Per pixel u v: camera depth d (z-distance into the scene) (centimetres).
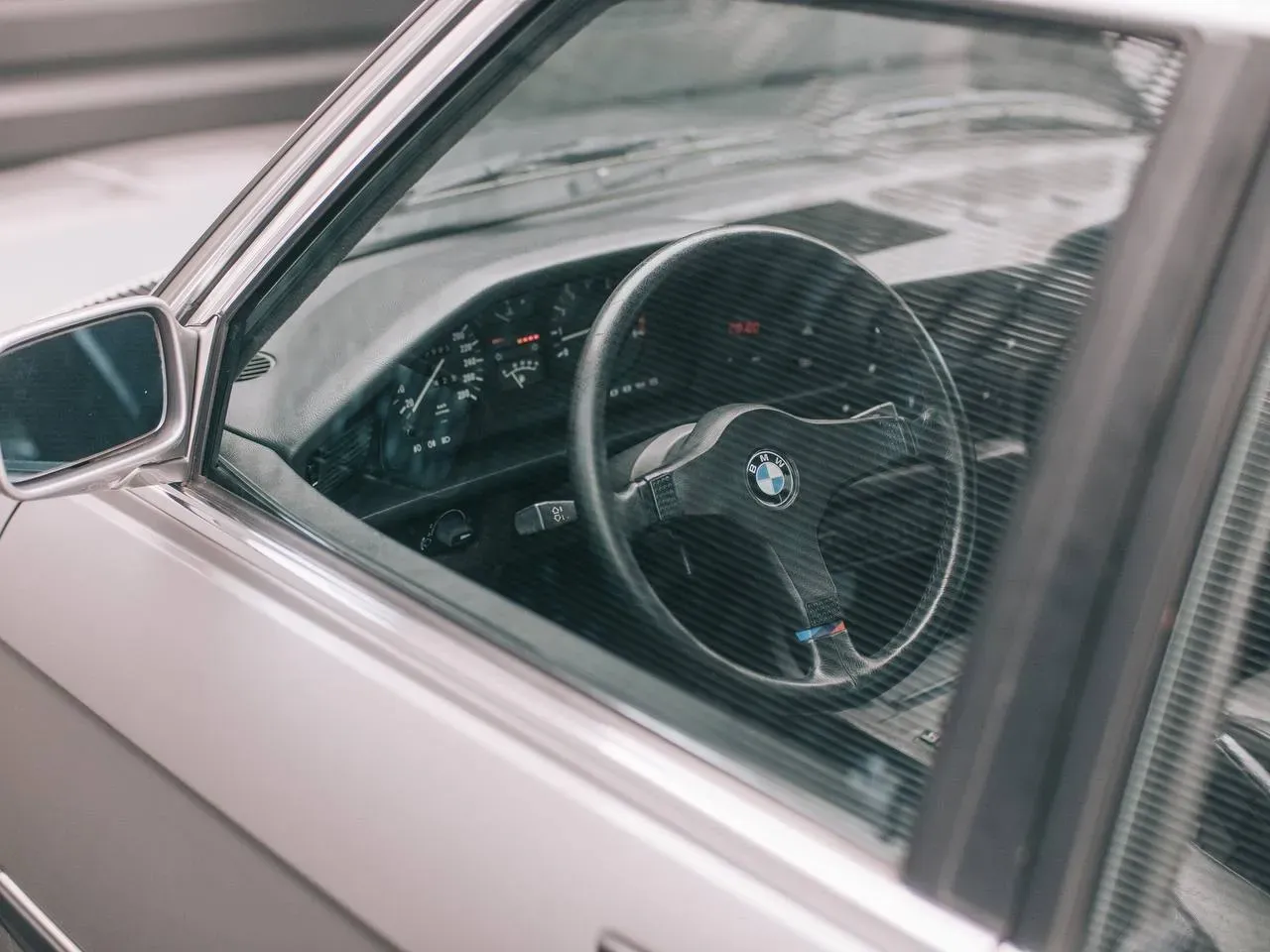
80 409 131
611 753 114
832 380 125
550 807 113
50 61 404
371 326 154
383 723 127
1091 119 106
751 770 109
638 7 308
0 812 183
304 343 152
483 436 148
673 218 171
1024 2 110
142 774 155
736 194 175
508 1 134
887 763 104
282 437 150
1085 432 94
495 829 117
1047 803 92
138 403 138
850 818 102
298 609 138
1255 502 91
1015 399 110
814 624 119
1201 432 89
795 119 195
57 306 208
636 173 193
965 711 97
